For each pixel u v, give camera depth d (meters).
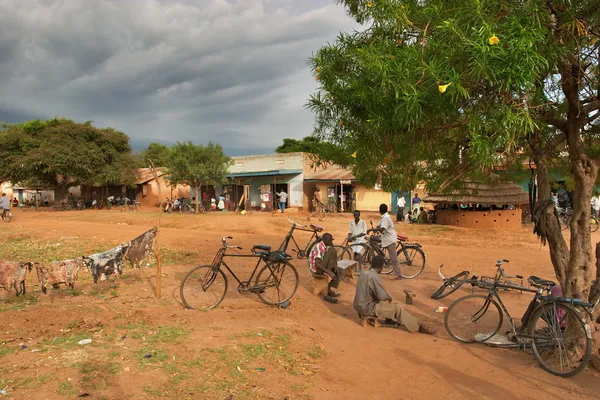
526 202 18.72
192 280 7.86
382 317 6.59
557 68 4.68
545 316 5.26
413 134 4.34
